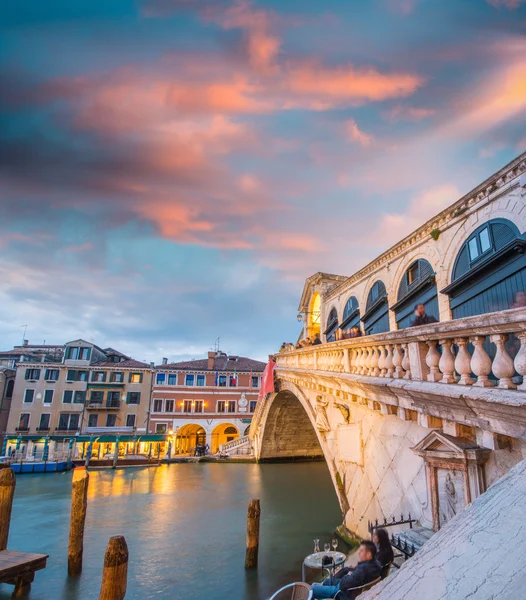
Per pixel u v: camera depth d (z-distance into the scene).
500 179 8.11
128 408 35.38
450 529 1.65
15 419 32.69
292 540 11.83
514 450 4.29
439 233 9.95
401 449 6.99
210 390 37.56
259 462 29.12
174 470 26.56
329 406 11.27
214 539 12.05
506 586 1.24
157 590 8.66
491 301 8.04
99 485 21.09
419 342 5.62
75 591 8.67
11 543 11.93
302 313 22.25
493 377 6.55
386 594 1.43
